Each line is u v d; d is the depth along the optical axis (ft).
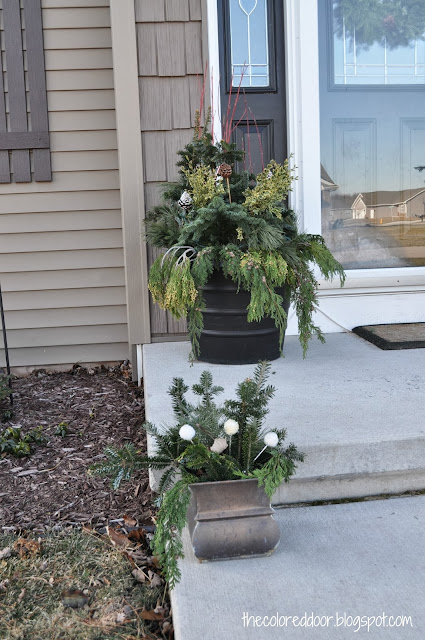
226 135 10.66
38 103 11.78
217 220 8.70
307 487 6.13
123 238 11.36
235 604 4.54
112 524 6.54
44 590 5.36
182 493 4.90
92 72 11.91
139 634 4.78
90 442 8.80
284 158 11.16
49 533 6.34
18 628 4.86
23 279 12.23
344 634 4.19
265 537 5.12
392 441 6.06
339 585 4.74
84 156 12.09
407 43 11.36
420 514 5.83
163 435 5.75
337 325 11.42
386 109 11.44
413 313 11.51
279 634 4.20
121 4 10.20
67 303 12.33
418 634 4.17
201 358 9.43
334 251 11.56
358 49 11.28
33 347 12.38
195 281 8.71
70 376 12.14
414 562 5.01
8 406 10.33
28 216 12.11
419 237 11.68
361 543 5.34
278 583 4.78
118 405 10.34
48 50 11.78
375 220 11.60
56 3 11.69
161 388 8.04
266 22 10.85
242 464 5.32
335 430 6.31
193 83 10.52
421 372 8.46
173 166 10.64
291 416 6.77
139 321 10.98
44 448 8.63
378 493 6.26
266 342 9.21
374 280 11.25
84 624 4.91
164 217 9.45
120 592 5.31
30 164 11.98
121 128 10.46
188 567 5.05
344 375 8.41
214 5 10.40
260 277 8.42
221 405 7.06
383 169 11.53
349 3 11.18
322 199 11.46
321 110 11.32
